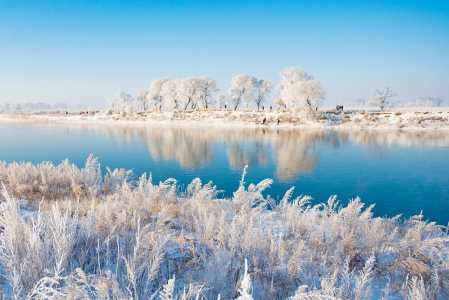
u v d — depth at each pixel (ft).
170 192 26.89
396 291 12.78
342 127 173.78
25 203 24.59
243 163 76.54
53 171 36.01
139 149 100.32
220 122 217.77
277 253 14.08
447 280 12.78
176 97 318.65
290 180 59.06
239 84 303.48
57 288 9.50
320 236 17.42
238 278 11.82
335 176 62.18
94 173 36.70
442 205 44.06
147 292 10.29
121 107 363.76
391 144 108.37
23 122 271.49
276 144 111.75
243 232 16.01
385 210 42.16
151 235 13.28
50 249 11.85
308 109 198.80
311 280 12.33
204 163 76.74
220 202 23.65
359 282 11.08
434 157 82.58
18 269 10.41
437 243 15.69
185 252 14.02
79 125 226.99
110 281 9.55
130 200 21.91
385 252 16.03
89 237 13.99
